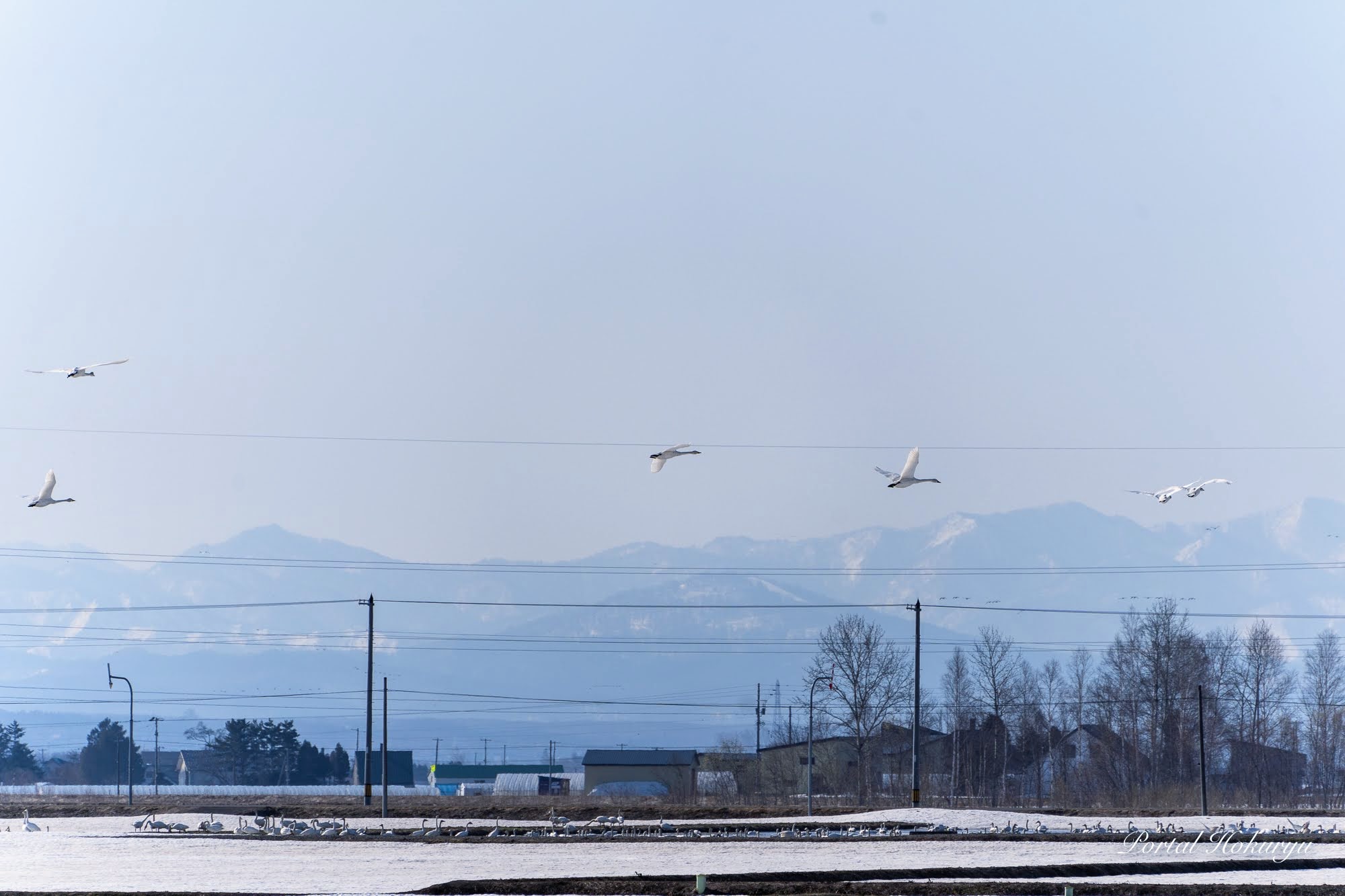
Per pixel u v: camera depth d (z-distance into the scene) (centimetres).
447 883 8812
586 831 12769
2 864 10175
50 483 8975
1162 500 10319
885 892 8619
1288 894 8575
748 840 11700
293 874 9419
